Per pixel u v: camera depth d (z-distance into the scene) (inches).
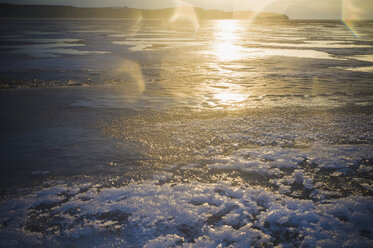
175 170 163.5
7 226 114.8
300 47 1072.8
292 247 102.9
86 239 107.0
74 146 196.5
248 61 706.2
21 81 447.8
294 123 249.6
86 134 220.5
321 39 1481.3
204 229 111.9
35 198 134.7
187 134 221.8
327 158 177.8
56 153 184.9
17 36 1443.2
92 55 782.5
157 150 191.2
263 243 104.8
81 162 172.4
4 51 840.3
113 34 1713.8
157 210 123.6
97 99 338.0
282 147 197.2
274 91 390.6
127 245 103.4
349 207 126.2
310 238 106.8
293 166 167.9
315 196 136.2
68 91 382.9
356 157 179.2
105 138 212.4
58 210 125.2
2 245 104.2
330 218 118.4
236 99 343.9
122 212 123.1
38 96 350.0
